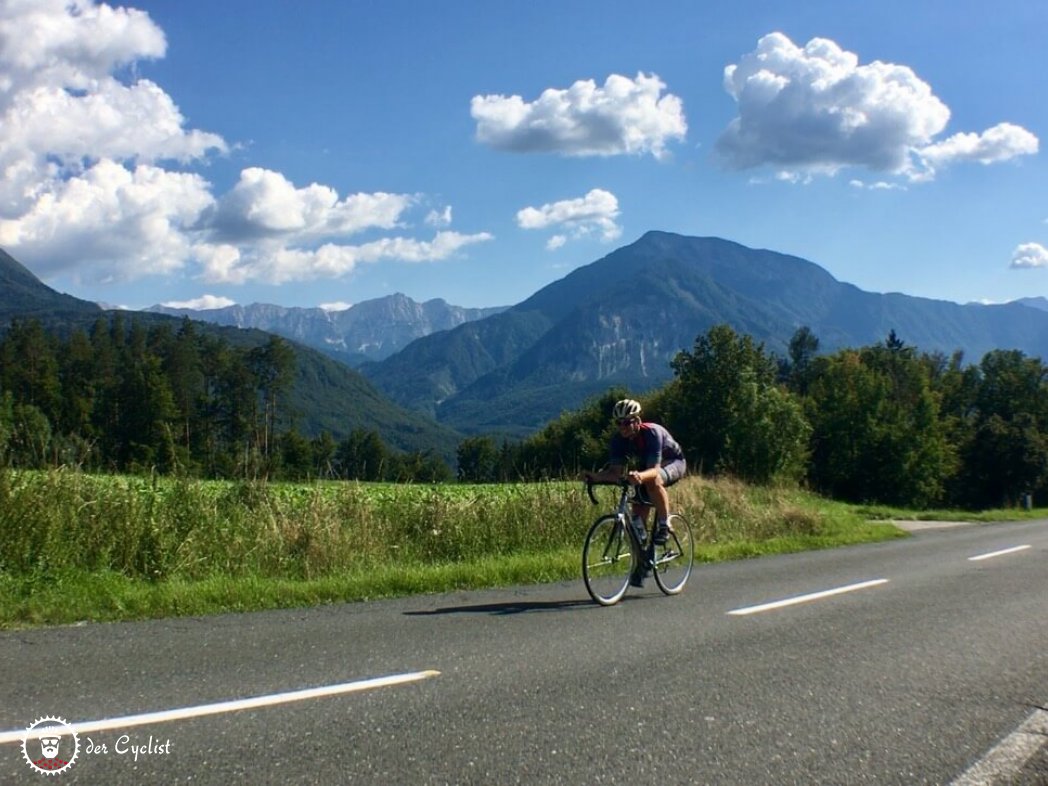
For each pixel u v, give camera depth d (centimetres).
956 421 8081
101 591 794
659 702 518
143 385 6128
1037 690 571
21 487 912
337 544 1066
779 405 5641
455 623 737
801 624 768
